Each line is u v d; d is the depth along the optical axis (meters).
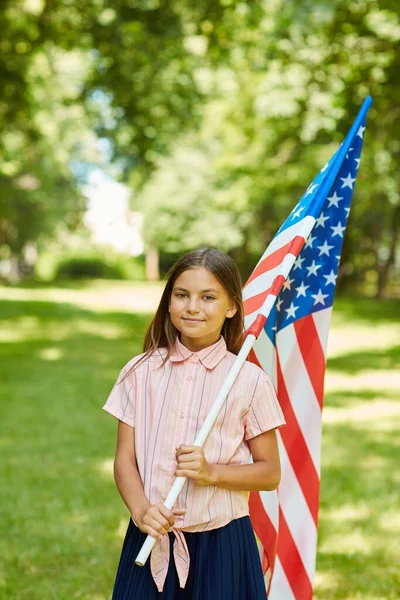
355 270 35.50
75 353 13.91
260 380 2.34
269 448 2.34
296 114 16.17
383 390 9.94
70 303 25.70
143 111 14.01
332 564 4.10
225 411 2.28
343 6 12.39
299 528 2.86
